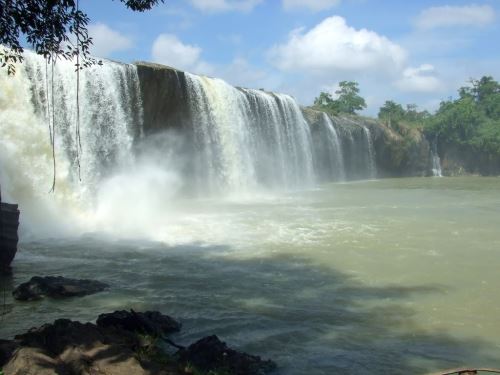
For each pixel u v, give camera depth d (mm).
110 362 6195
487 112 82688
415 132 67812
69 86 25203
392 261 14703
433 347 8641
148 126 30422
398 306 10773
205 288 12062
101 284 12094
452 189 42250
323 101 78750
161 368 6543
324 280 12766
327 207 27938
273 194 37156
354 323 9781
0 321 9648
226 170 36000
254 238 18234
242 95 38188
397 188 43719
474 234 18922
